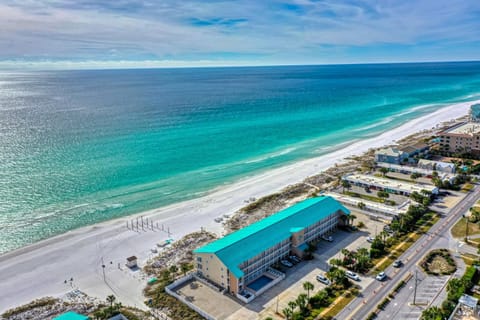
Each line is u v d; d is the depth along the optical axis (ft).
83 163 562.25
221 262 262.88
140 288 278.67
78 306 256.93
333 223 360.28
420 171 507.30
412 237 337.11
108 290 276.82
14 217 396.37
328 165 571.69
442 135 613.52
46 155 597.11
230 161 592.60
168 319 237.45
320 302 248.11
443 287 260.62
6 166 543.39
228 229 372.58
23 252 333.21
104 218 397.80
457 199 420.77
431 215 379.96
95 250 335.47
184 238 354.33
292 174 534.78
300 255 311.27
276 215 344.69
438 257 301.43
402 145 605.31
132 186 483.51
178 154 619.26
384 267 289.74
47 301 264.11
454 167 504.02
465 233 338.95
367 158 596.29
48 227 377.91
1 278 293.64
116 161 574.56
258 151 648.38
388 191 451.12
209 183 499.92
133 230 372.79
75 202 433.48
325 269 293.43
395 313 235.20
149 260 317.63
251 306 248.11
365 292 258.78
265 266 291.79
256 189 480.23
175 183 497.05
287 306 247.29
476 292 252.21
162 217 400.67
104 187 477.77
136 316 240.32
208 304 251.19
